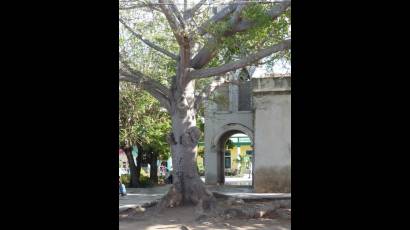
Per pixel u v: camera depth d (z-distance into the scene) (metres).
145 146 25.53
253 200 15.40
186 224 11.55
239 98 25.66
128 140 22.92
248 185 25.91
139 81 13.88
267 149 20.17
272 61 13.57
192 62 14.10
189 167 14.01
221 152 26.50
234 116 25.48
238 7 12.70
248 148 40.91
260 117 20.34
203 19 14.45
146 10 13.33
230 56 14.50
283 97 20.12
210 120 26.08
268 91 20.23
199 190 13.84
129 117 20.75
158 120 23.81
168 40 15.03
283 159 20.02
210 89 14.97
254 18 11.95
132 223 11.76
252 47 13.34
